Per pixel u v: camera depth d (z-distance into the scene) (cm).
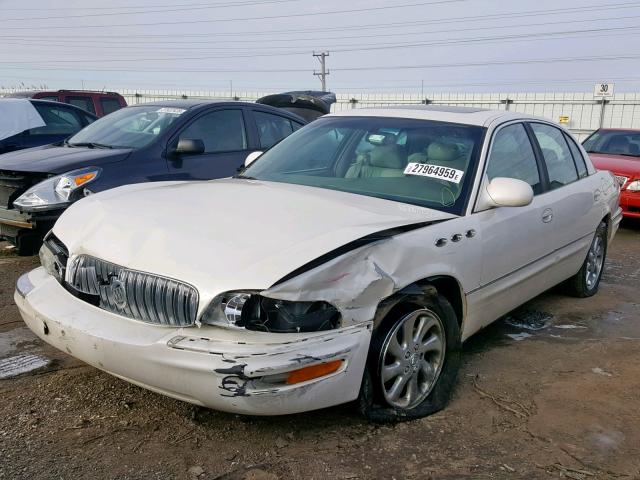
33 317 321
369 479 278
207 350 262
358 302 287
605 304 569
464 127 420
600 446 314
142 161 609
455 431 323
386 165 402
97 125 714
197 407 333
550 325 505
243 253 281
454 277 346
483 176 387
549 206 452
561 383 390
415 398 335
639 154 1033
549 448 311
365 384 306
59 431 308
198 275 274
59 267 333
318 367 272
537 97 2464
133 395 346
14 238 582
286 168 433
